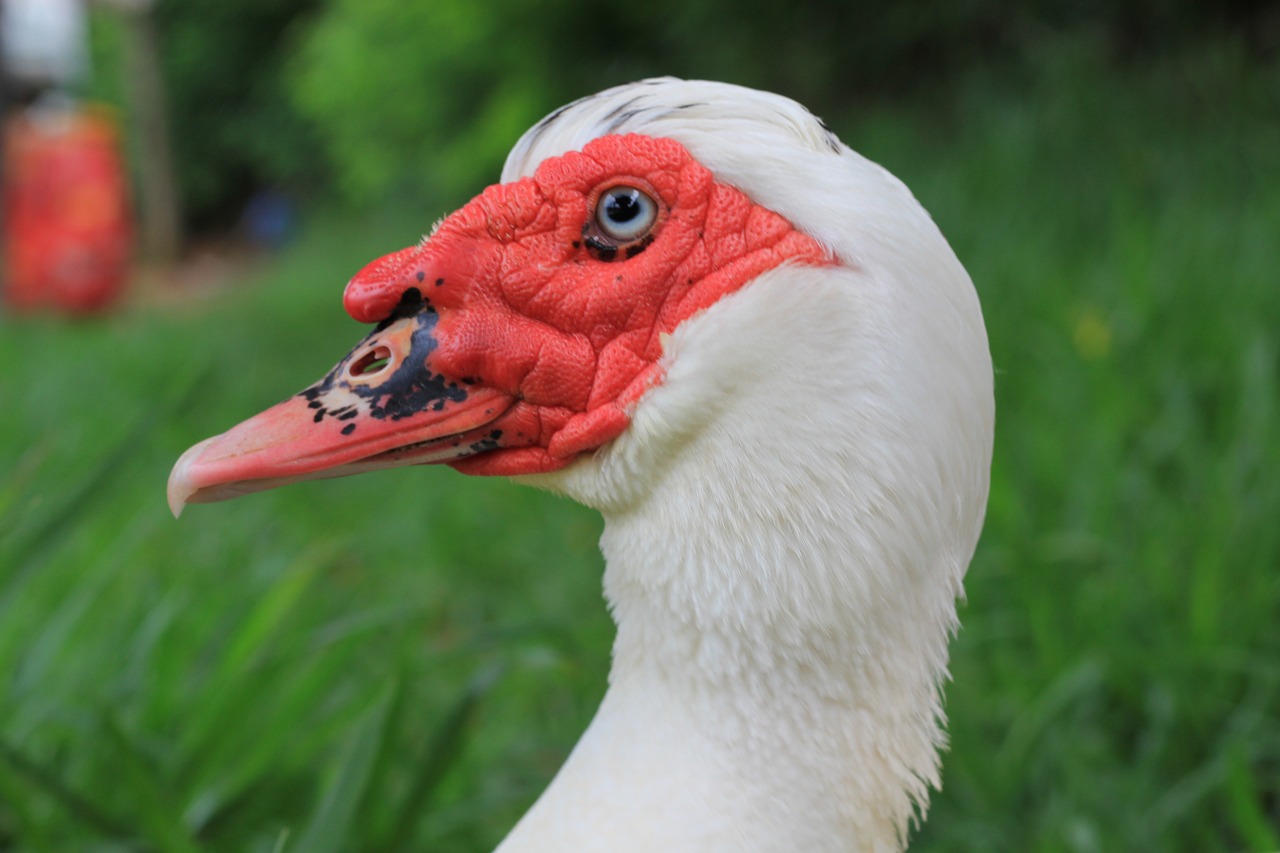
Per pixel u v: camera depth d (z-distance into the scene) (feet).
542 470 2.19
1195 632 2.91
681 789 2.13
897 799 2.18
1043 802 2.84
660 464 2.14
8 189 12.07
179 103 23.04
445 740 2.59
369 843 2.57
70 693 2.77
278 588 2.87
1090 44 6.91
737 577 2.12
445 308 2.18
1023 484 3.47
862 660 2.13
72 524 2.75
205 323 10.64
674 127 2.15
